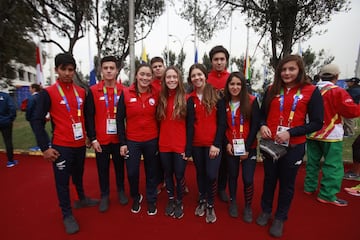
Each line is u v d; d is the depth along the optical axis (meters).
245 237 2.46
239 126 2.73
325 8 6.59
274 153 2.25
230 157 2.79
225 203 3.19
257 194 3.45
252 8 7.51
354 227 2.62
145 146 2.78
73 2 8.62
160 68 3.56
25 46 13.60
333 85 3.01
